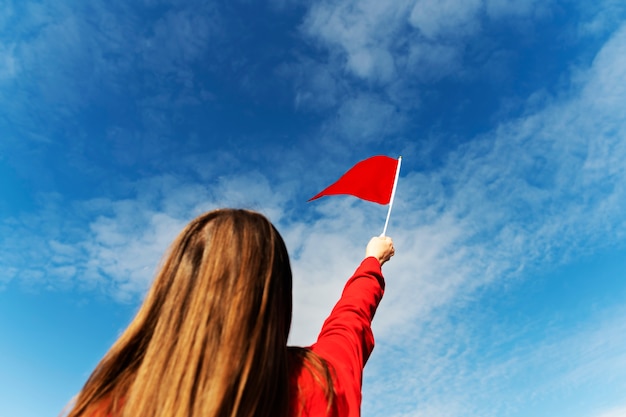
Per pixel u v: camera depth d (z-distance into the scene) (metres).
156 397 1.24
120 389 1.29
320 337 1.84
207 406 1.22
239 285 1.41
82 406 1.28
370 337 1.90
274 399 1.35
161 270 1.52
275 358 1.38
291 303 1.66
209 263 1.45
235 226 1.56
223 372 1.26
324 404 1.43
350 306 1.97
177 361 1.28
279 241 1.64
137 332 1.40
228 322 1.34
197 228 1.59
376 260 2.39
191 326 1.33
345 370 1.60
